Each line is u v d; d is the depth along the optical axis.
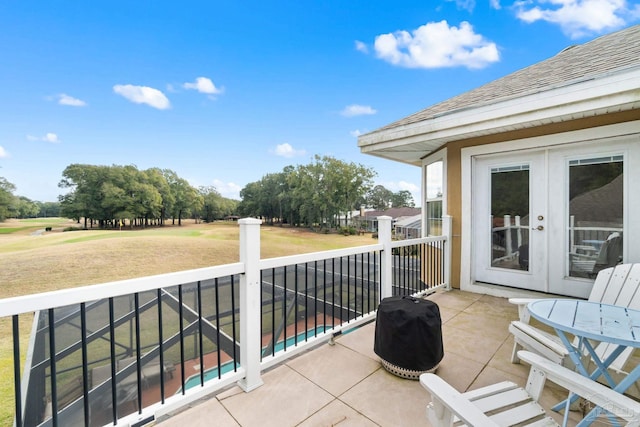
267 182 47.78
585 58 3.61
